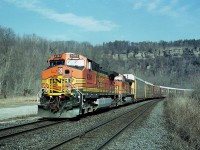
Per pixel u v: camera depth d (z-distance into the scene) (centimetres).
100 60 12212
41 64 8188
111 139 1304
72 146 1146
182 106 2594
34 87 7075
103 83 2769
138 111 3030
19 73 7294
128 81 4225
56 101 2006
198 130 1472
